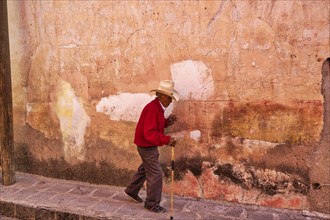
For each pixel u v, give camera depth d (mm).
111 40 4840
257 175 4301
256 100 4203
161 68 4602
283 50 4027
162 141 4051
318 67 3926
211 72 4355
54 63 5258
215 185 4512
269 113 4164
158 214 4195
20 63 5547
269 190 4266
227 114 4348
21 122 5656
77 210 4328
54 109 5355
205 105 4434
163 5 4488
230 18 4199
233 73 4262
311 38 3916
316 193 4090
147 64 4672
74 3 4996
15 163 5777
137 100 4789
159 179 4219
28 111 5574
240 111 4285
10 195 4840
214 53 4316
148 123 4070
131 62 4758
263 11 4055
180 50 4473
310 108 4000
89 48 4988
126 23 4719
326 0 3818
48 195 4836
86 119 5141
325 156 4008
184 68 4480
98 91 5012
